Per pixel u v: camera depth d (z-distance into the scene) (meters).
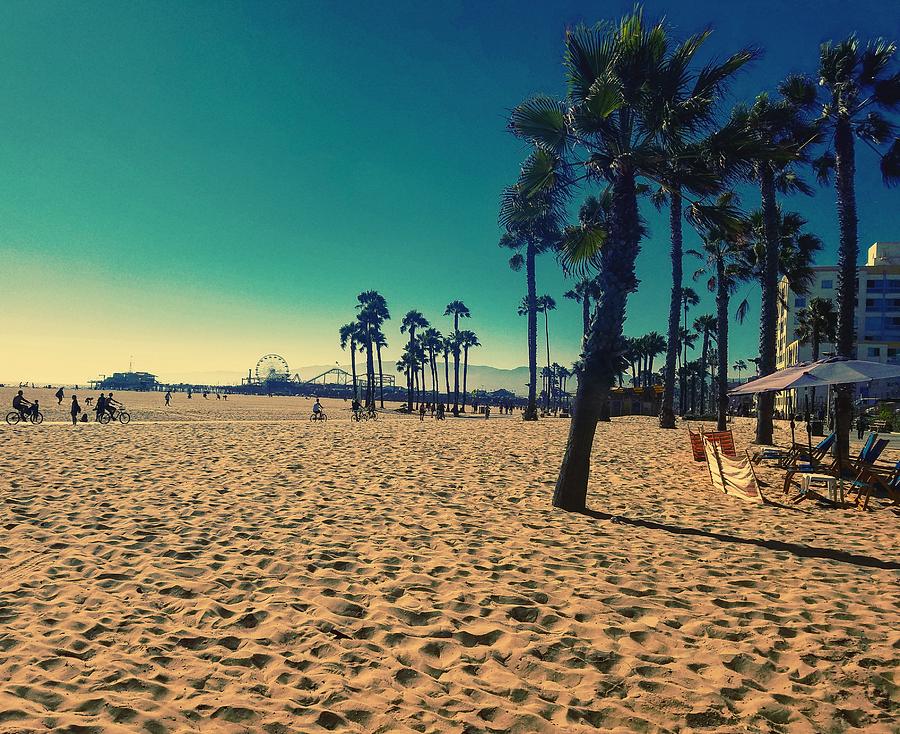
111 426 23.52
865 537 6.76
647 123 8.20
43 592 4.53
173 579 4.88
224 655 3.51
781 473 11.45
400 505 8.20
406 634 3.85
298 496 8.69
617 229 8.48
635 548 6.14
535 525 7.20
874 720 2.87
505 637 3.81
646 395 50.91
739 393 10.41
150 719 2.76
